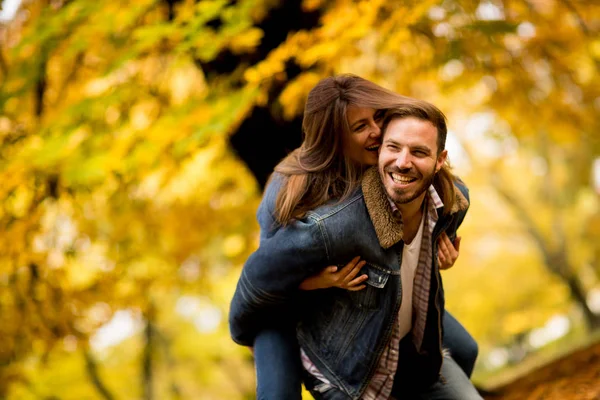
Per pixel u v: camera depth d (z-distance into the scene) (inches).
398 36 242.2
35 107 324.2
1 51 330.0
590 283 1042.7
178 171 316.5
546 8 327.9
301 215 145.6
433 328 156.8
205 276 506.3
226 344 784.9
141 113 345.4
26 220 317.4
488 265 1022.4
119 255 405.1
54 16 285.1
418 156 137.6
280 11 283.7
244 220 437.1
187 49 263.1
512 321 957.8
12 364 396.2
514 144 450.3
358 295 148.8
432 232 149.5
